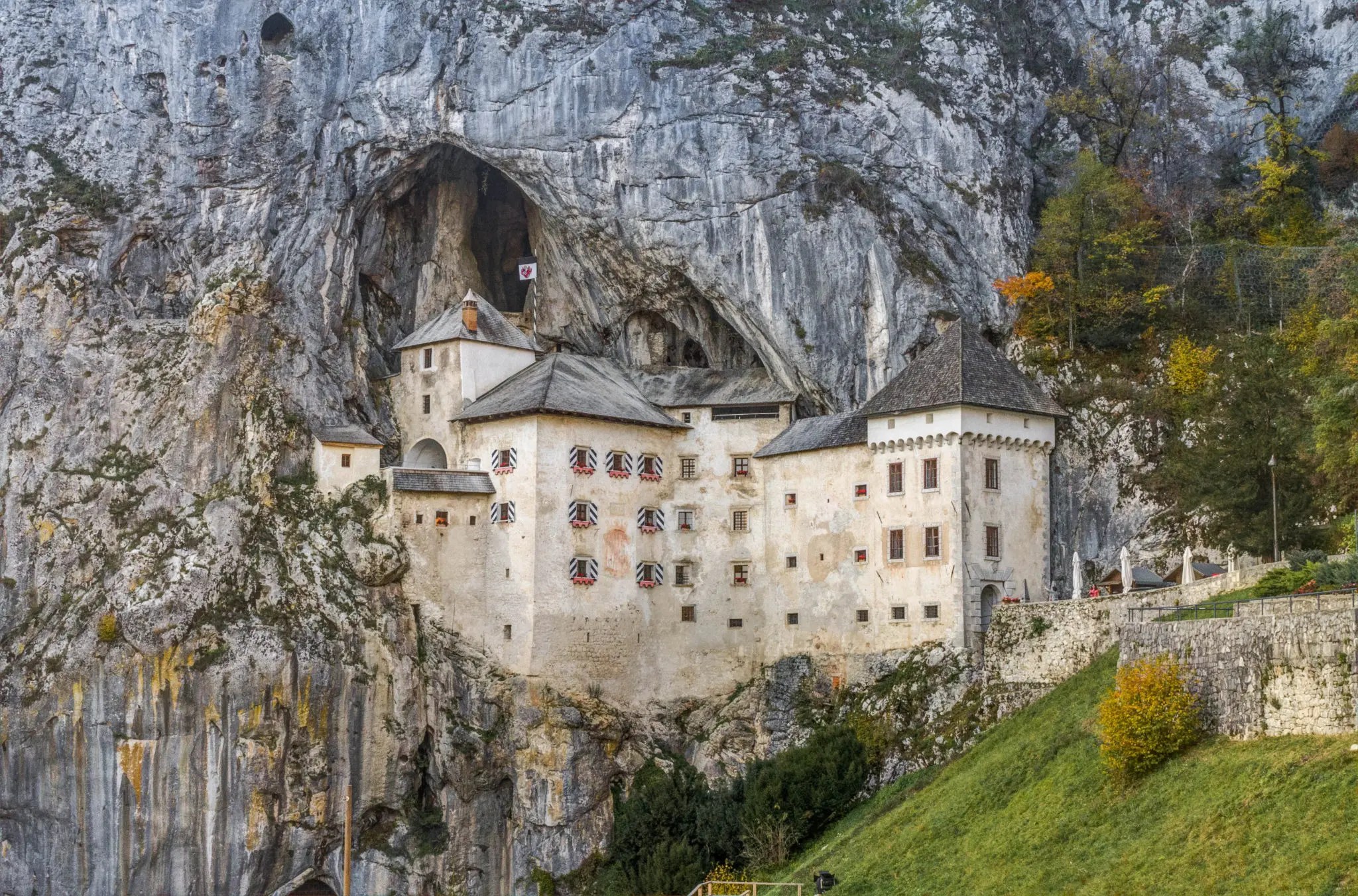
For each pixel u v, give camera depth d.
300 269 101.69
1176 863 44.81
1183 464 81.56
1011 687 75.19
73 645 90.50
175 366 98.44
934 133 99.75
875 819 69.50
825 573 89.19
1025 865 51.00
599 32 101.62
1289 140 110.44
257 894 88.06
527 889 88.75
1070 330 94.00
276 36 105.88
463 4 102.94
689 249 98.88
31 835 90.62
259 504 93.50
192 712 88.06
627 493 94.69
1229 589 64.75
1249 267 97.75
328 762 89.25
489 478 94.19
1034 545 85.06
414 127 103.06
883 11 106.75
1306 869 40.47
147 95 104.38
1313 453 72.19
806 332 96.12
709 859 79.44
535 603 90.31
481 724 90.69
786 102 99.56
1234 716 49.59
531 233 110.75
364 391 101.94
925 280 95.81
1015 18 112.12
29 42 105.69
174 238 103.12
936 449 83.75
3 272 101.62
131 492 95.88
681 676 94.50
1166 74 116.62
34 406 99.69
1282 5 120.25
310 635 89.75
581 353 108.50
